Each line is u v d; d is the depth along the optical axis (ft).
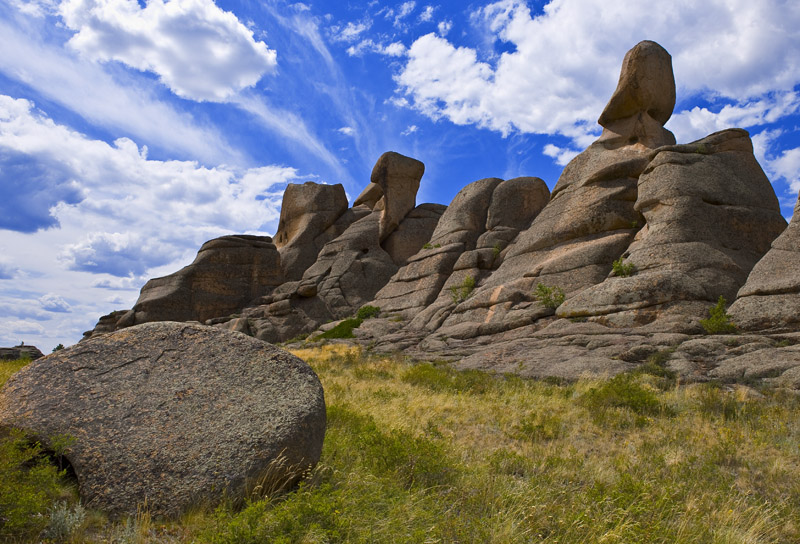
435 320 112.37
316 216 185.78
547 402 42.50
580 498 20.43
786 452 28.78
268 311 146.41
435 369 60.49
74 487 17.37
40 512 15.57
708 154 95.35
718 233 86.43
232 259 168.35
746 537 18.07
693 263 80.28
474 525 17.80
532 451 28.99
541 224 116.88
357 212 192.24
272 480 18.19
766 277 69.97
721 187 90.12
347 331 120.78
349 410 34.14
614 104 116.57
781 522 19.86
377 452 23.71
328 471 21.62
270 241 179.22
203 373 20.66
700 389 46.34
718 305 69.51
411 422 34.32
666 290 76.38
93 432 18.40
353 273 156.15
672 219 86.63
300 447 18.88
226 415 19.19
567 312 84.84
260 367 20.95
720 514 19.93
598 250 98.73
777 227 89.76
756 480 25.02
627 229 103.14
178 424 18.85
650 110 115.24
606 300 80.74
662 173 92.89
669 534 17.49
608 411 38.45
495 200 136.87
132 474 17.40
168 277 164.25
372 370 63.82
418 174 175.01
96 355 20.97
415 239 167.43
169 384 20.18
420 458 23.22
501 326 91.40
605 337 70.28
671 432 32.89
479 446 30.19
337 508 16.94
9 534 14.51
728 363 55.06
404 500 19.47
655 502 20.01
